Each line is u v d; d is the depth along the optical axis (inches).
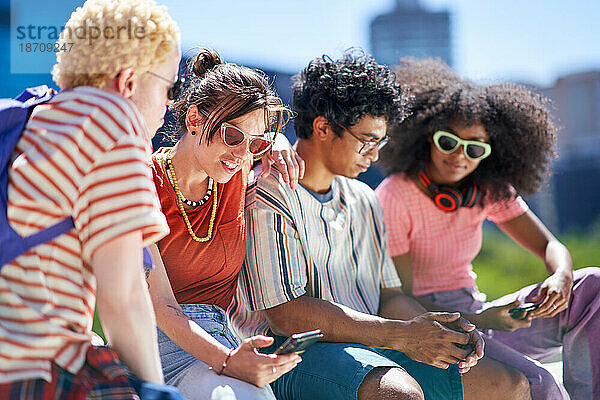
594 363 103.7
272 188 90.8
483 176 116.4
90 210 57.8
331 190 98.3
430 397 91.4
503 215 121.1
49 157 57.2
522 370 99.0
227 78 81.0
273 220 89.4
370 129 92.7
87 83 62.1
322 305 88.9
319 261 94.5
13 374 55.4
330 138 93.8
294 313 88.6
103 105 59.2
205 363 76.6
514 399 95.7
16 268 56.7
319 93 93.0
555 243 116.8
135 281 59.5
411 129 113.9
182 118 84.7
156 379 61.3
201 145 80.4
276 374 73.3
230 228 86.0
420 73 120.0
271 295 88.7
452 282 117.0
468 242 117.6
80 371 58.3
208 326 82.8
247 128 79.9
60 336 57.1
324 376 83.7
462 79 119.3
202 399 72.0
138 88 64.2
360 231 100.1
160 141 87.4
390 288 103.3
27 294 56.8
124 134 59.0
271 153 89.8
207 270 85.0
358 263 99.3
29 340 55.7
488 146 111.0
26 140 58.6
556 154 123.7
